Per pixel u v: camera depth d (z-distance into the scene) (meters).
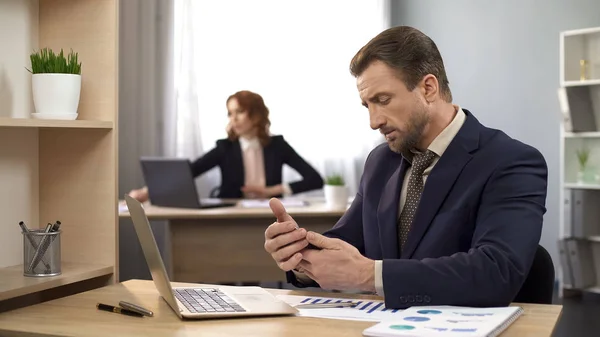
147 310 1.60
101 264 2.12
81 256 2.15
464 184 1.82
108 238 2.12
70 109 2.03
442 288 1.59
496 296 1.60
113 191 2.12
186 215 3.75
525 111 5.86
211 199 4.68
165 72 5.24
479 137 1.86
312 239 1.67
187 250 3.92
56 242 1.93
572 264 5.22
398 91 1.76
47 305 1.71
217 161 4.76
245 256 3.95
